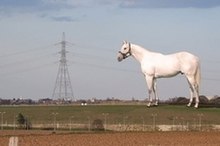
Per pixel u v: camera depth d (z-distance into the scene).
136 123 63.12
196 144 46.53
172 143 47.38
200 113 63.91
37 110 79.88
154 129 61.84
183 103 73.69
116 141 49.12
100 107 77.00
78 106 84.25
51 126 68.50
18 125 70.50
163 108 67.44
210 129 60.34
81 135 55.34
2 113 78.12
